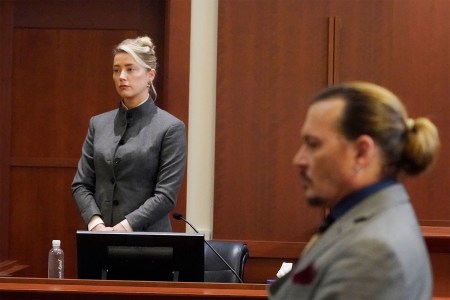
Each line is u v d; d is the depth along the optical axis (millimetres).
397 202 1945
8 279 3766
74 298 3559
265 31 6508
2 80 6793
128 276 3730
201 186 6500
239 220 6480
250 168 6488
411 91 6473
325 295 1844
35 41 6805
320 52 6500
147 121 4801
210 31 6531
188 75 6484
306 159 1994
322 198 1985
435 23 6473
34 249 6785
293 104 6496
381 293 1790
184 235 3684
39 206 6793
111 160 4730
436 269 4762
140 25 6828
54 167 6793
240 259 4527
